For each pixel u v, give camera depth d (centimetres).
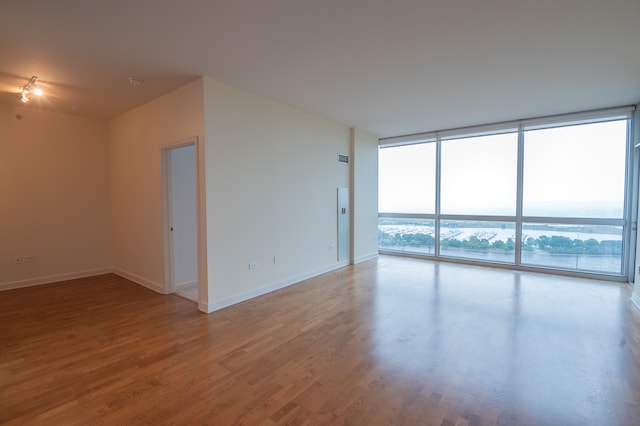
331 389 219
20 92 402
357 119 555
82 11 228
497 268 593
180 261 461
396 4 225
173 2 220
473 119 555
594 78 367
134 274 506
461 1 222
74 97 425
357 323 334
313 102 455
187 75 352
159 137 429
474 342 290
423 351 273
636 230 432
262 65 328
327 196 562
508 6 228
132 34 263
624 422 185
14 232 470
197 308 381
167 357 263
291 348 279
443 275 541
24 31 254
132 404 202
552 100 450
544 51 301
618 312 363
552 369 243
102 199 555
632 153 479
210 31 261
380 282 497
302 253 507
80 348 279
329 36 271
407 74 354
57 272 509
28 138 480
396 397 210
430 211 686
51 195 502
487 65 331
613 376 233
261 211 432
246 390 217
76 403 203
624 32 265
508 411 195
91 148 540
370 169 681
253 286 422
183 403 203
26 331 315
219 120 373
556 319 343
